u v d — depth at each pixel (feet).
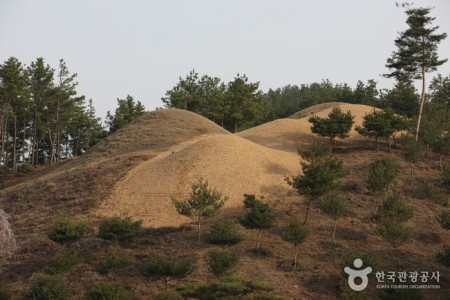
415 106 374.63
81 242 143.13
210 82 437.99
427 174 195.42
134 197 175.11
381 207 152.35
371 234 144.56
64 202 179.52
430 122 229.66
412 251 136.67
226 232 131.75
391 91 392.88
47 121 374.63
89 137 441.68
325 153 195.11
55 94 353.51
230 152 198.80
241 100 360.89
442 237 147.13
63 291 104.32
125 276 121.60
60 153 461.78
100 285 101.60
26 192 202.39
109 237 134.31
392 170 169.07
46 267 123.13
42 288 103.40
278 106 550.36
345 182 183.62
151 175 189.37
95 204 173.06
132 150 236.02
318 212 159.12
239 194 172.76
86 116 407.23
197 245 135.85
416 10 230.07
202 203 140.56
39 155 457.68
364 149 233.14
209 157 195.31
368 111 312.91
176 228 150.30
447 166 185.57
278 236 142.41
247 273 117.39
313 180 146.61
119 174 197.16
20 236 154.10
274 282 114.01
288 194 175.42
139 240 141.28
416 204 168.35
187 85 433.89
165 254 130.00
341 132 233.76
